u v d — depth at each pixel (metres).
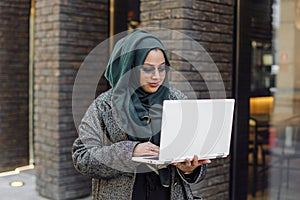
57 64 4.09
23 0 5.40
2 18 5.31
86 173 1.40
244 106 3.73
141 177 1.42
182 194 1.46
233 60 3.71
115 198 1.40
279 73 3.74
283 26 3.72
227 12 3.61
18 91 5.53
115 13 4.36
